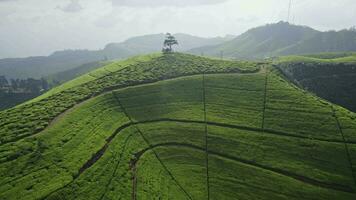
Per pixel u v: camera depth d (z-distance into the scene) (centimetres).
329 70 19238
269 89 16612
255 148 12725
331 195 10769
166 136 13288
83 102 14062
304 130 13525
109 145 11550
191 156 12400
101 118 13138
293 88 16775
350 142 12800
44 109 12900
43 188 8525
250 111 14950
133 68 19338
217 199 10506
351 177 11444
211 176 11506
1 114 12556
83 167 9862
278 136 13288
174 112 14925
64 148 10394
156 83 17150
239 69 19338
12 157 9406
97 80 17025
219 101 15900
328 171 11669
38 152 9806
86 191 8981
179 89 16862
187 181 11150
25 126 11244
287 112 14662
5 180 8556
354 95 17688
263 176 11494
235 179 11400
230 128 13850
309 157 12262
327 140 12950
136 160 11556
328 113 14388
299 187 11031
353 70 19088
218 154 12550
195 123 14162
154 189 10219
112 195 9262
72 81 17875
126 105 14875
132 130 13288
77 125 11894
